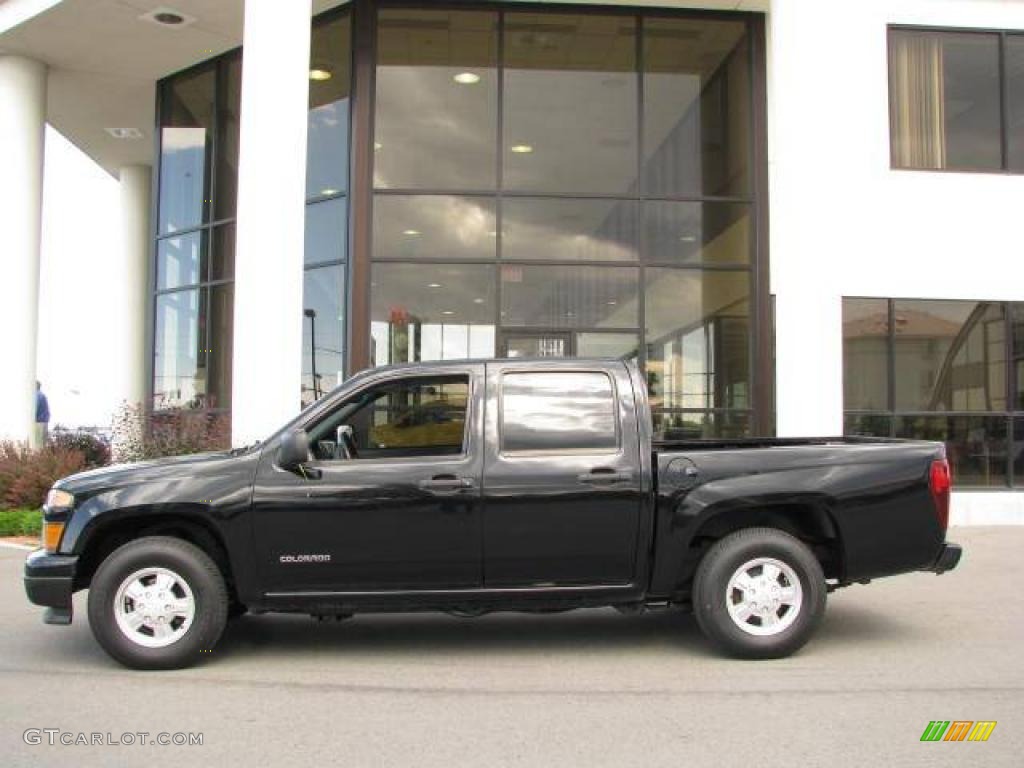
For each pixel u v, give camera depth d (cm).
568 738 475
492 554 605
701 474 620
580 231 1458
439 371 639
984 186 1427
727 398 1448
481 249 1443
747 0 1433
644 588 620
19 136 1606
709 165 1481
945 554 635
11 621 754
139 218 2297
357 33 1443
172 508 598
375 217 1433
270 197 1166
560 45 1475
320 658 638
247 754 454
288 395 1158
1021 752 454
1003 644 668
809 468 625
